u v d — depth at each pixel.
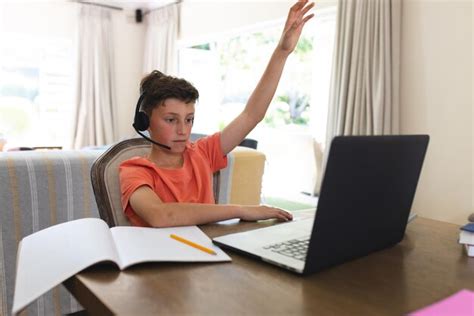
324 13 3.52
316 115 4.28
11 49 4.95
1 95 4.94
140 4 5.53
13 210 1.48
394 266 0.68
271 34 4.88
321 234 0.59
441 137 2.72
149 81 1.13
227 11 4.58
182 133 1.11
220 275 0.61
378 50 2.91
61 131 5.39
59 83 5.31
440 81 2.71
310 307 0.51
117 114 5.70
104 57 5.43
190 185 1.16
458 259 0.73
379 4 2.89
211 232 0.86
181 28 5.35
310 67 4.81
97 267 0.62
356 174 0.60
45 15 5.07
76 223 0.78
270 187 4.46
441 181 2.73
